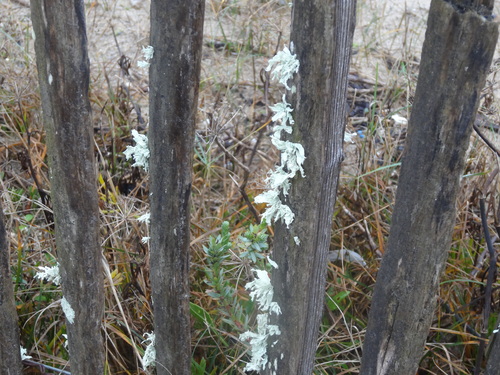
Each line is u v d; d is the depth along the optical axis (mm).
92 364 590
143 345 750
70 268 539
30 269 803
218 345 749
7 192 852
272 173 478
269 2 1376
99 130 1068
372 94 1237
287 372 557
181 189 504
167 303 554
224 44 1349
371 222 900
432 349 781
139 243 777
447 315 814
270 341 556
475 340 792
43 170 967
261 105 1200
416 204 461
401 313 501
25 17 1317
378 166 1011
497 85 1216
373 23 1423
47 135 490
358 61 1331
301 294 513
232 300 727
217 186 1033
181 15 441
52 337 779
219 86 1166
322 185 472
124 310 762
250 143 1069
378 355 528
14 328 565
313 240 491
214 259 669
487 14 405
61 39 449
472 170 933
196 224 834
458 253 853
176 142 484
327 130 453
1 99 1061
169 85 465
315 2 413
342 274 814
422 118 436
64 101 469
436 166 443
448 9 402
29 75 1079
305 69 434
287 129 459
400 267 486
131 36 1353
